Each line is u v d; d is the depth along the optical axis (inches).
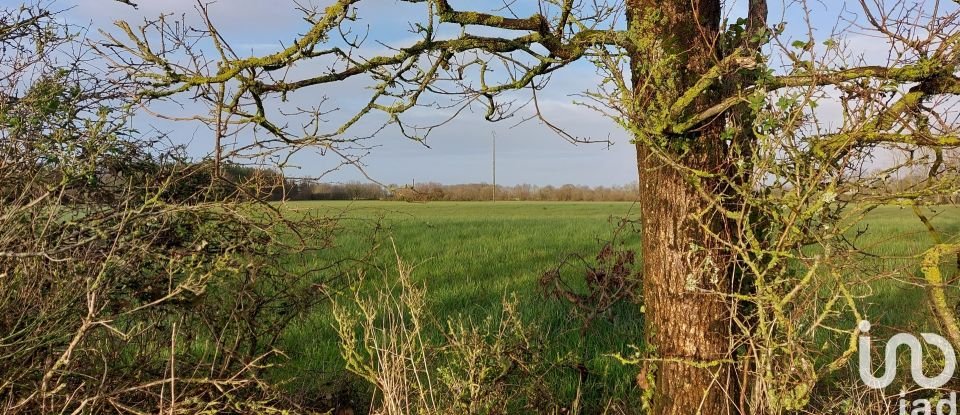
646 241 140.5
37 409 131.3
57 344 136.8
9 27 152.0
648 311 142.0
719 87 126.9
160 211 141.9
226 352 160.9
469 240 720.3
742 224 128.6
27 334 130.5
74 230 141.6
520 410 180.5
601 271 286.5
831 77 111.5
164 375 145.9
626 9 133.9
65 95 153.5
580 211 1652.3
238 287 167.2
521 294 353.7
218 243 163.8
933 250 130.3
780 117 114.7
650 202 137.7
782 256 120.2
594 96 126.1
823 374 124.0
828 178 119.1
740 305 132.6
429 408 154.6
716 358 131.3
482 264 500.7
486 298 352.2
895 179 121.6
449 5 130.1
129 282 147.3
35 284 139.0
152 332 161.2
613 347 243.9
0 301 133.2
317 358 227.5
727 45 128.9
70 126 152.1
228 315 171.8
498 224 1011.9
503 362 171.9
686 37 127.0
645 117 124.1
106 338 148.3
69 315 136.4
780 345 122.5
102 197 158.7
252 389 161.6
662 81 125.4
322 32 129.2
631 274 281.9
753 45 123.2
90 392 137.3
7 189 146.2
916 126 113.7
